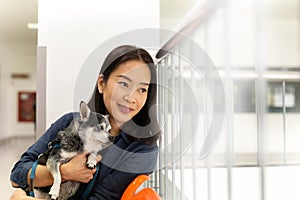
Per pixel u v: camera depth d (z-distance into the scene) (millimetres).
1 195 3137
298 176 2408
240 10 912
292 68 2537
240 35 980
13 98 13273
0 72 9953
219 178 1689
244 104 1752
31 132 13555
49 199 1197
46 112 2209
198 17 1110
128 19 2305
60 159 1201
